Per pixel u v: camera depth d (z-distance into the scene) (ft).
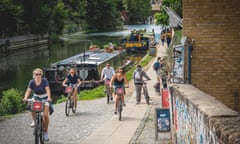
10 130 66.39
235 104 54.24
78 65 153.89
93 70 152.66
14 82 194.59
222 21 53.52
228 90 54.19
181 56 54.49
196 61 54.24
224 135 23.12
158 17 174.91
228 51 53.78
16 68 240.53
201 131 29.89
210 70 54.08
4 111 93.97
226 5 53.26
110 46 237.66
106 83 96.78
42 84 52.24
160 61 120.47
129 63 202.08
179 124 41.14
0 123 73.10
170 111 49.62
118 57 217.56
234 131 23.07
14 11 340.80
